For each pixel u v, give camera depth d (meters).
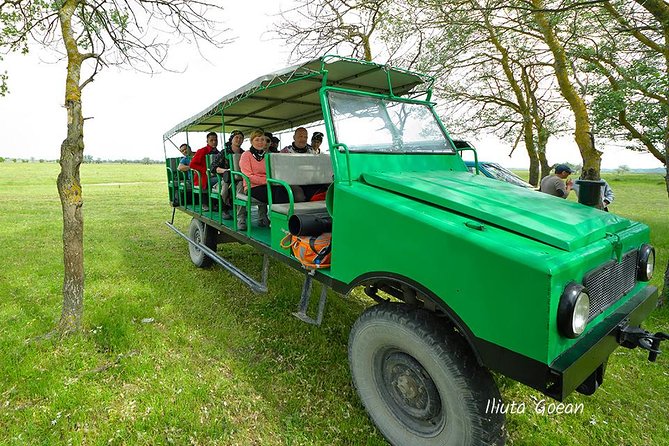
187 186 6.79
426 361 2.32
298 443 2.64
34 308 4.39
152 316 4.34
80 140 3.65
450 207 2.46
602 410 3.04
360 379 2.84
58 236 8.43
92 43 4.18
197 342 3.81
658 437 2.77
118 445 2.54
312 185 4.80
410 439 2.54
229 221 5.21
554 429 2.84
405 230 2.37
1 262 6.29
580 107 7.53
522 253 1.89
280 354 3.71
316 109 5.60
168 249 7.54
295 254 3.33
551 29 6.65
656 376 3.46
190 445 2.57
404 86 4.46
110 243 7.84
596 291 2.18
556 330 1.84
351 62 3.49
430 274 2.24
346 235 2.81
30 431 2.59
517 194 2.84
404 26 6.41
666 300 4.70
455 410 2.22
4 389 2.99
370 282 2.69
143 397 2.96
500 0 5.10
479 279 2.01
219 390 3.10
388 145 3.52
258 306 4.73
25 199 16.16
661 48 5.28
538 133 10.76
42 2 3.94
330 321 4.40
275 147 6.99
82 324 3.88
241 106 5.38
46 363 3.29
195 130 7.20
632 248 2.64
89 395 2.95
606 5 4.73
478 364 2.24
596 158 7.36
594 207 2.92
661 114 5.80
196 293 5.05
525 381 1.88
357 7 5.95
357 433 2.76
